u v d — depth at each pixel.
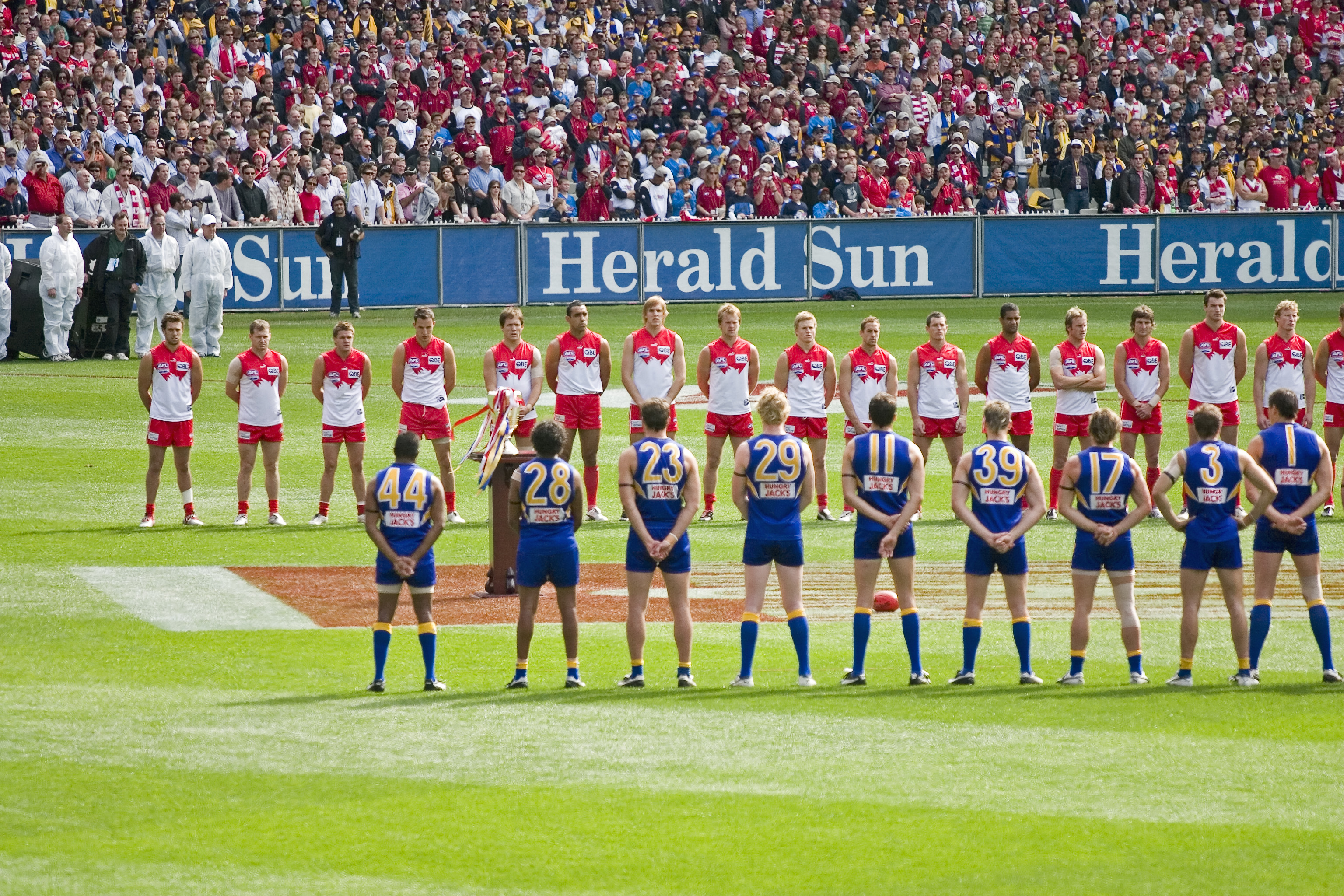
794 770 26.72
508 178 101.44
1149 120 119.50
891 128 110.69
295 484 57.59
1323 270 104.44
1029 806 24.92
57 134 89.50
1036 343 85.75
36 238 85.75
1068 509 32.84
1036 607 41.34
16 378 76.44
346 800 25.23
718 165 102.19
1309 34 134.50
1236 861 22.75
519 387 51.19
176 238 86.19
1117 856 22.94
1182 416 71.31
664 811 24.75
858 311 97.25
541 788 25.81
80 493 55.03
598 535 50.56
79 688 32.00
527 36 111.69
